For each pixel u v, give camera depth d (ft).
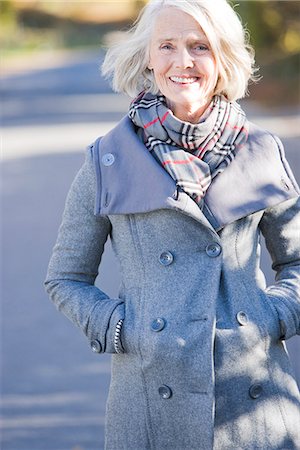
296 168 50.31
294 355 22.91
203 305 11.28
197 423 11.23
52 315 28.66
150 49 11.68
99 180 11.68
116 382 11.75
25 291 31.35
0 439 19.43
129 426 11.65
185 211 11.17
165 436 11.46
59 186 52.70
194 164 11.31
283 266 12.12
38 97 117.08
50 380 23.02
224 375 11.30
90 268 12.07
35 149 69.46
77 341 26.12
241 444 11.43
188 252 11.48
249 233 11.63
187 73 11.41
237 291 11.44
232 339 11.26
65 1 262.06
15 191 51.60
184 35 11.34
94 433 19.75
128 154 11.57
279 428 11.57
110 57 12.16
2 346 25.73
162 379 11.29
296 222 11.94
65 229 12.01
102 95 115.75
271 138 11.86
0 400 21.77
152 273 11.53
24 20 253.65
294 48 109.81
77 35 246.06
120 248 11.80
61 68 168.25
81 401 21.59
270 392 11.55
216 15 11.31
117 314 11.51
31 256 36.37
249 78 12.03
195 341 11.16
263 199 11.46
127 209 11.41
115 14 261.24
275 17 108.37
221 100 11.64
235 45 11.46
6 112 100.17
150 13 11.63
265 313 11.48
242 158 11.57
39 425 20.17
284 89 99.09
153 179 11.32
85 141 72.69
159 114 11.42
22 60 198.90
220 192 11.39
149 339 11.23
